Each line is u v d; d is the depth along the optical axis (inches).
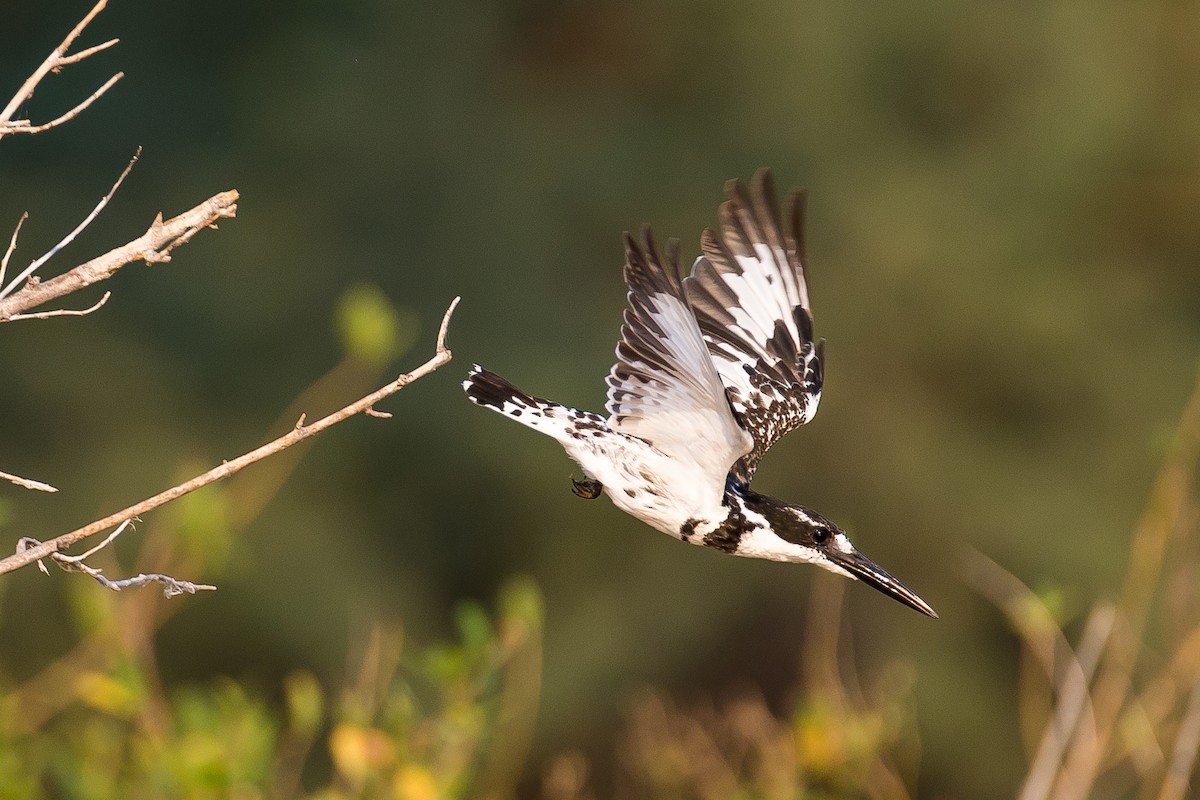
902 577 638.5
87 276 149.0
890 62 656.4
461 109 617.9
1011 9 653.3
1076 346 641.0
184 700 241.8
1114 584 619.8
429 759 239.0
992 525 632.4
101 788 230.4
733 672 630.5
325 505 569.6
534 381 584.4
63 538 147.3
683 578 620.7
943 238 639.8
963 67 656.4
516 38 646.5
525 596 241.6
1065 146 650.2
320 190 592.4
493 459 588.1
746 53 650.2
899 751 458.6
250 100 591.2
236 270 574.2
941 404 650.8
